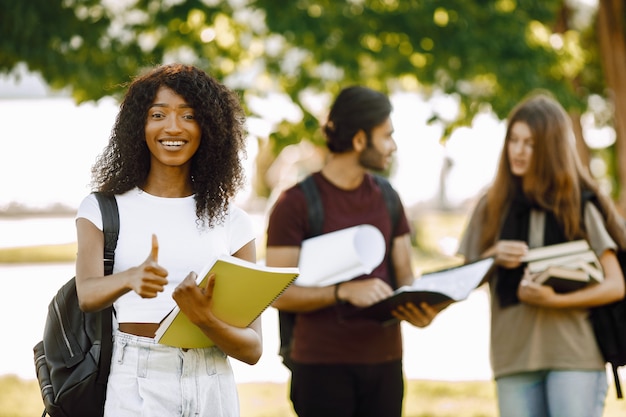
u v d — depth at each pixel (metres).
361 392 5.45
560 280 5.32
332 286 5.33
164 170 3.99
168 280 3.88
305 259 5.36
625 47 16.42
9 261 28.78
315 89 11.12
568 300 5.34
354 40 10.51
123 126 3.96
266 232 5.51
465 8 10.68
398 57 10.66
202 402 3.84
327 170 5.57
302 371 5.45
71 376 3.84
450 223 39.44
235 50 10.80
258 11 10.34
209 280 3.54
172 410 3.79
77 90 9.57
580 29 17.50
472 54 10.49
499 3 11.12
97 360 3.84
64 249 33.06
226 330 3.70
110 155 4.03
